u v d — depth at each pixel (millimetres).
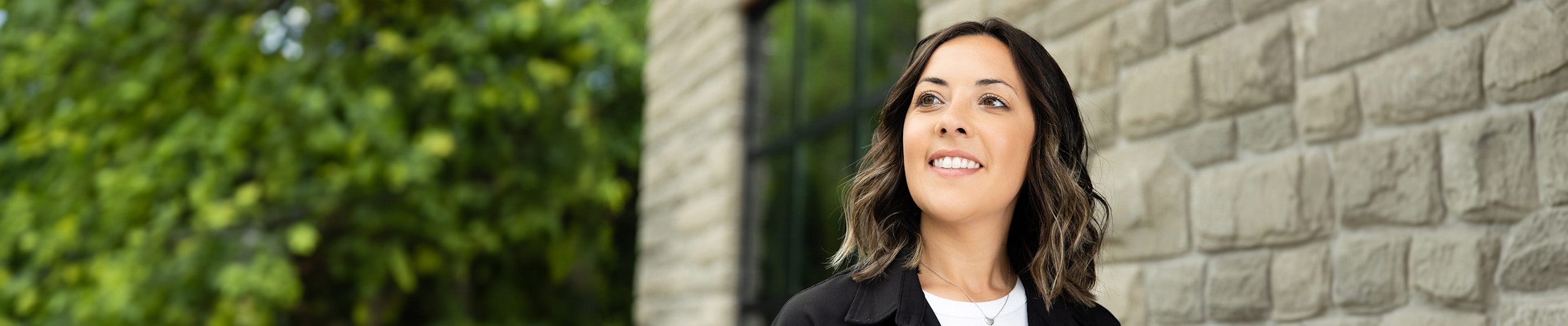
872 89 3799
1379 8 2002
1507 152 1760
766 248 4484
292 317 6445
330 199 5695
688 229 4957
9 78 6113
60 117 5793
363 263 5875
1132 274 2439
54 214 5844
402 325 6754
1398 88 1953
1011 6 2941
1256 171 2189
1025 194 1113
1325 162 2068
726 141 4598
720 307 4477
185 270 5391
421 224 5938
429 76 5664
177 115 5848
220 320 5316
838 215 3861
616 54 6480
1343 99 2047
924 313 981
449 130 6055
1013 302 1051
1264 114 2188
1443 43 1889
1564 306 1646
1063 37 2740
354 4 5824
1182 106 2357
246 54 5633
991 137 973
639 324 5465
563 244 6555
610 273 9727
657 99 5586
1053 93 1059
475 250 6402
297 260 6215
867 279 998
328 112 5527
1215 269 2240
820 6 4285
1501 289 1754
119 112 5863
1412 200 1911
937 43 1043
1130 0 2535
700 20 5062
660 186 5406
